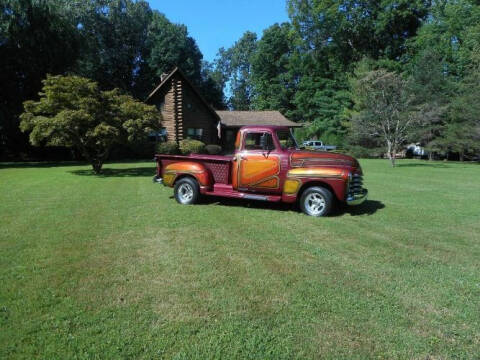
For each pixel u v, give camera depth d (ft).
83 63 115.75
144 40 143.74
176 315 9.96
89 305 10.48
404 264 14.17
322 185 22.93
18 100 74.90
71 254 14.88
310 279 12.54
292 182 23.08
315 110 136.26
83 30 120.88
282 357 8.18
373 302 10.85
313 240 17.33
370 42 127.75
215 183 26.30
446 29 103.35
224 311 10.21
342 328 9.39
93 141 48.47
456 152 87.92
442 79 91.25
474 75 78.84
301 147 25.96
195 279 12.44
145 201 27.61
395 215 23.17
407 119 70.90
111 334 8.99
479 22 93.76
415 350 8.51
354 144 106.63
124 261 14.14
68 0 115.96
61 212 23.20
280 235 18.15
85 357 8.08
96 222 20.52
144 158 85.10
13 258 14.32
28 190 32.94
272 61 166.40
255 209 24.94
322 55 136.36
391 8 113.50
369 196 30.91
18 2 71.41
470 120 78.79
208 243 16.63
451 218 22.33
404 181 41.98
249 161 24.58
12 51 71.97
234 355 8.23
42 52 75.15
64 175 47.19
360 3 122.52
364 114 77.51
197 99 88.02
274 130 24.34
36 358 8.04
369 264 14.12
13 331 9.06
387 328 9.43
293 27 136.87
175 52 136.77
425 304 10.80
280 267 13.67
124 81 140.26
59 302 10.66
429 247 16.42
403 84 67.82
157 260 14.29
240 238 17.53
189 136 87.15
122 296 11.08
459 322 9.80
